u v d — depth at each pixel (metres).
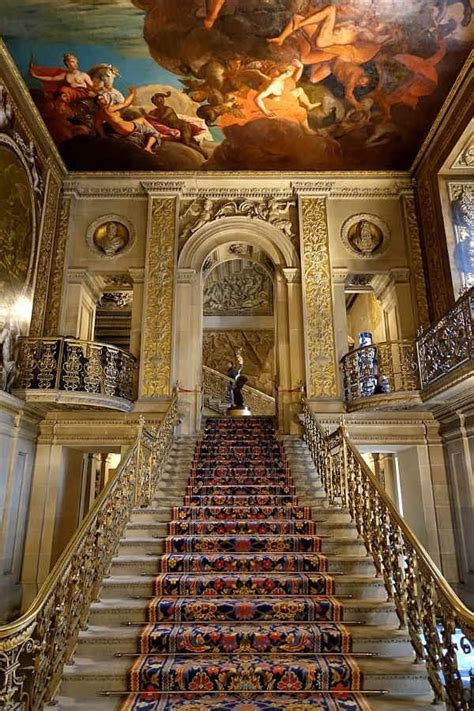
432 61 8.98
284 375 11.03
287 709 3.82
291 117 10.48
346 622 4.88
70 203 11.55
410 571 4.68
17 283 9.19
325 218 11.60
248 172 11.70
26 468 9.53
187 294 11.38
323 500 7.48
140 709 3.83
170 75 9.66
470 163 10.05
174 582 5.30
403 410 10.03
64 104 9.94
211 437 10.37
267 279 18.53
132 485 6.86
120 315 16.64
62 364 9.21
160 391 10.55
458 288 9.73
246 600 5.07
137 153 11.27
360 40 8.91
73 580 4.45
